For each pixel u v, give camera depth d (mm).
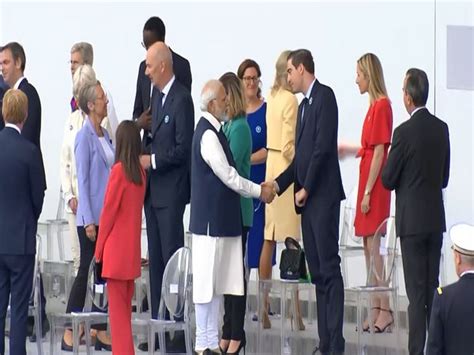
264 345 28812
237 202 25812
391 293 28047
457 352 18453
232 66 34469
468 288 18484
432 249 26094
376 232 27750
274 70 34031
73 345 26500
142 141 28281
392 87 32844
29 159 25922
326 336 26562
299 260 27672
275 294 30719
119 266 25250
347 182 33281
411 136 25828
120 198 25281
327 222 26312
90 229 27562
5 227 25875
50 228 33219
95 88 27812
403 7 32656
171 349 27859
